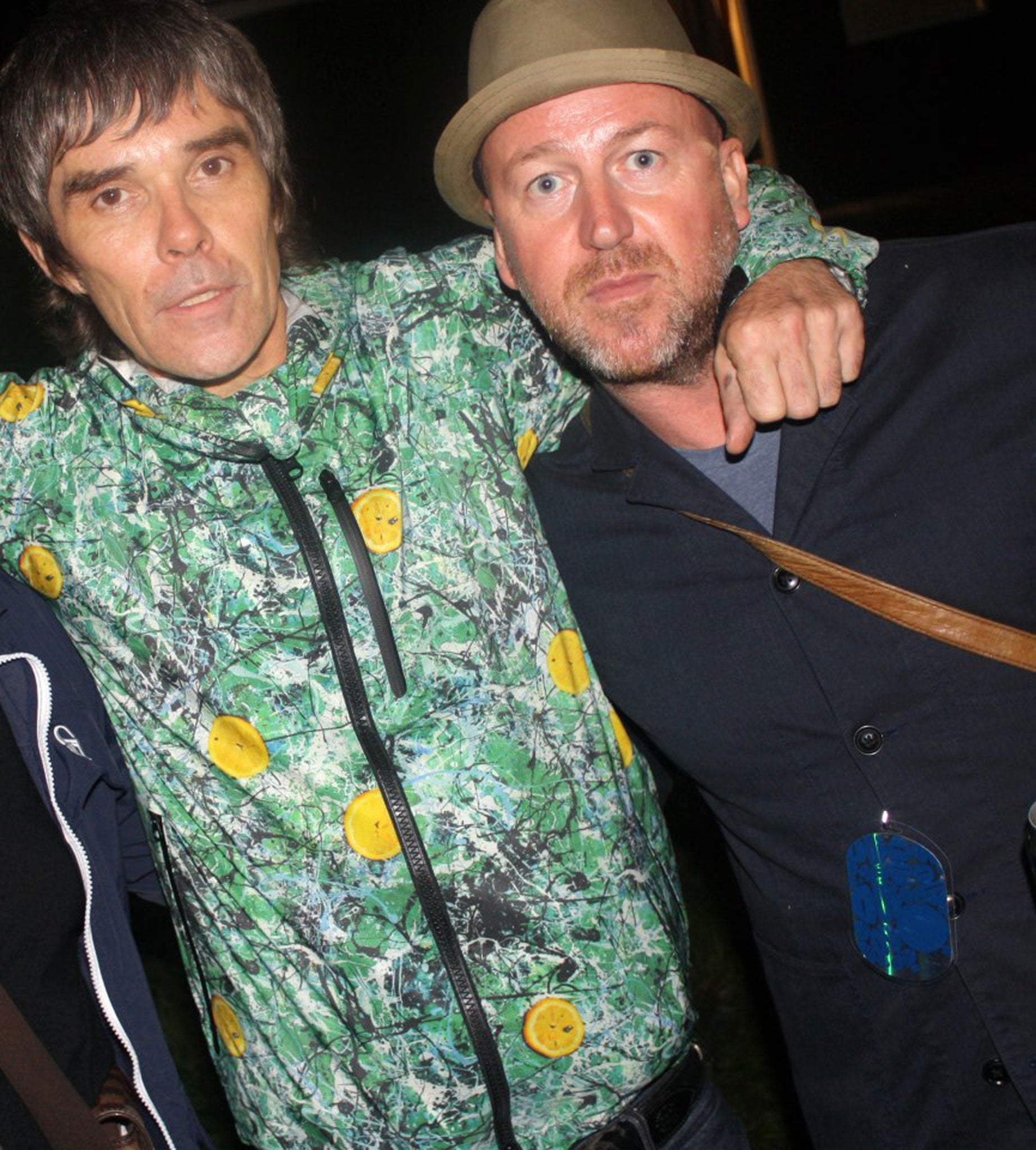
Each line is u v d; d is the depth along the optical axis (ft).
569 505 6.69
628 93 5.90
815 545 6.09
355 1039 6.18
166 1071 6.46
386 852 6.08
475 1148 6.37
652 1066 6.46
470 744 6.14
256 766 6.08
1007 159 49.75
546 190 6.03
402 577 6.10
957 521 5.97
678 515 6.41
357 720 5.99
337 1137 6.26
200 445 5.97
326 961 6.14
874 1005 6.43
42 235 6.10
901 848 6.10
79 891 5.93
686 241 5.96
